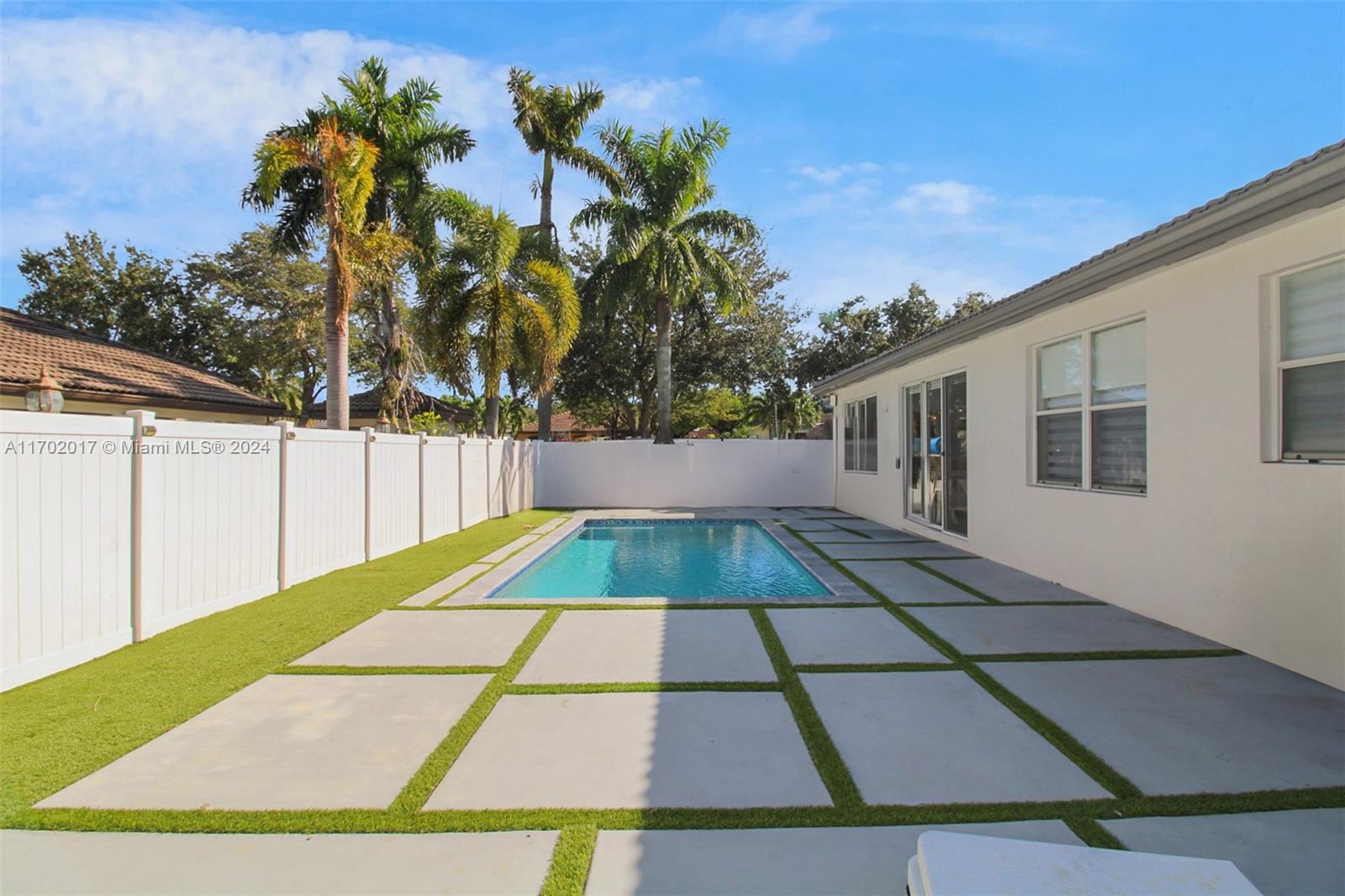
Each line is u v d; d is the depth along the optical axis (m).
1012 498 7.39
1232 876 1.47
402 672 4.03
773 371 23.67
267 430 6.18
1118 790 2.59
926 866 1.49
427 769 2.78
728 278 16.06
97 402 10.99
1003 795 2.56
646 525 13.14
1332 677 3.68
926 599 5.89
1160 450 5.04
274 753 2.93
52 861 2.15
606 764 2.84
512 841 2.28
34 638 3.82
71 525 4.08
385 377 14.78
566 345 14.38
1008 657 4.26
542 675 3.97
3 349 10.61
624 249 15.41
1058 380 6.63
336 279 10.13
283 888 2.03
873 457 12.70
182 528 5.08
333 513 7.37
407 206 14.07
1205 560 4.61
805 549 8.97
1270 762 2.81
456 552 8.90
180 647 4.50
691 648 4.50
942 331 7.89
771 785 2.66
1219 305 4.46
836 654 4.36
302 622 5.18
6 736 3.09
